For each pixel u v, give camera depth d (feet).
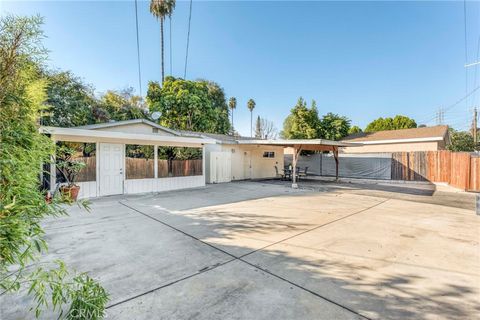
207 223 17.53
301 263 10.85
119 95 57.72
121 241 13.71
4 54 4.27
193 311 7.37
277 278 9.46
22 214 4.46
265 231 15.66
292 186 38.45
